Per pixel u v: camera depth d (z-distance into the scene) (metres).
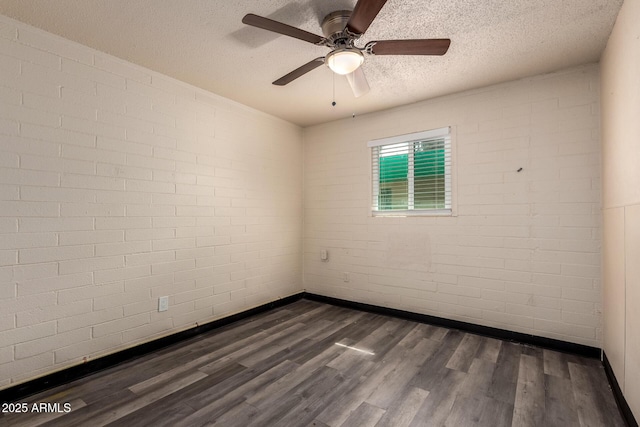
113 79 2.48
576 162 2.64
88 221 2.34
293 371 2.33
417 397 2.00
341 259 4.05
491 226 3.02
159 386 2.13
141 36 2.21
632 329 1.70
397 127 3.62
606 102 2.32
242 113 3.56
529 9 1.92
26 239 2.04
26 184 2.05
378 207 3.81
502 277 2.96
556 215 2.72
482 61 2.57
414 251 3.48
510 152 2.93
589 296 2.58
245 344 2.83
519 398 1.98
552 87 2.75
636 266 1.64
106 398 1.99
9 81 1.98
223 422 1.76
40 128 2.11
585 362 2.47
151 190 2.73
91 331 2.34
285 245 4.13
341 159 4.06
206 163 3.18
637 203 1.62
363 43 2.29
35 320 2.08
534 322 2.80
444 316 3.28
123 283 2.53
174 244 2.90
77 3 1.86
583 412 1.85
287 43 2.32
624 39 1.85
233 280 3.45
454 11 1.94
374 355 2.60
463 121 3.19
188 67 2.68
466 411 1.86
